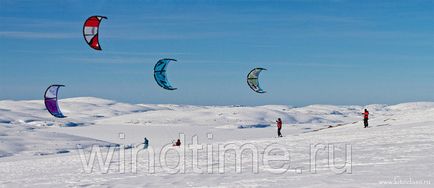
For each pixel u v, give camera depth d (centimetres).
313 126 16838
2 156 4938
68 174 1588
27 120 18588
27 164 2344
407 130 2470
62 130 13612
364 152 1658
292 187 973
